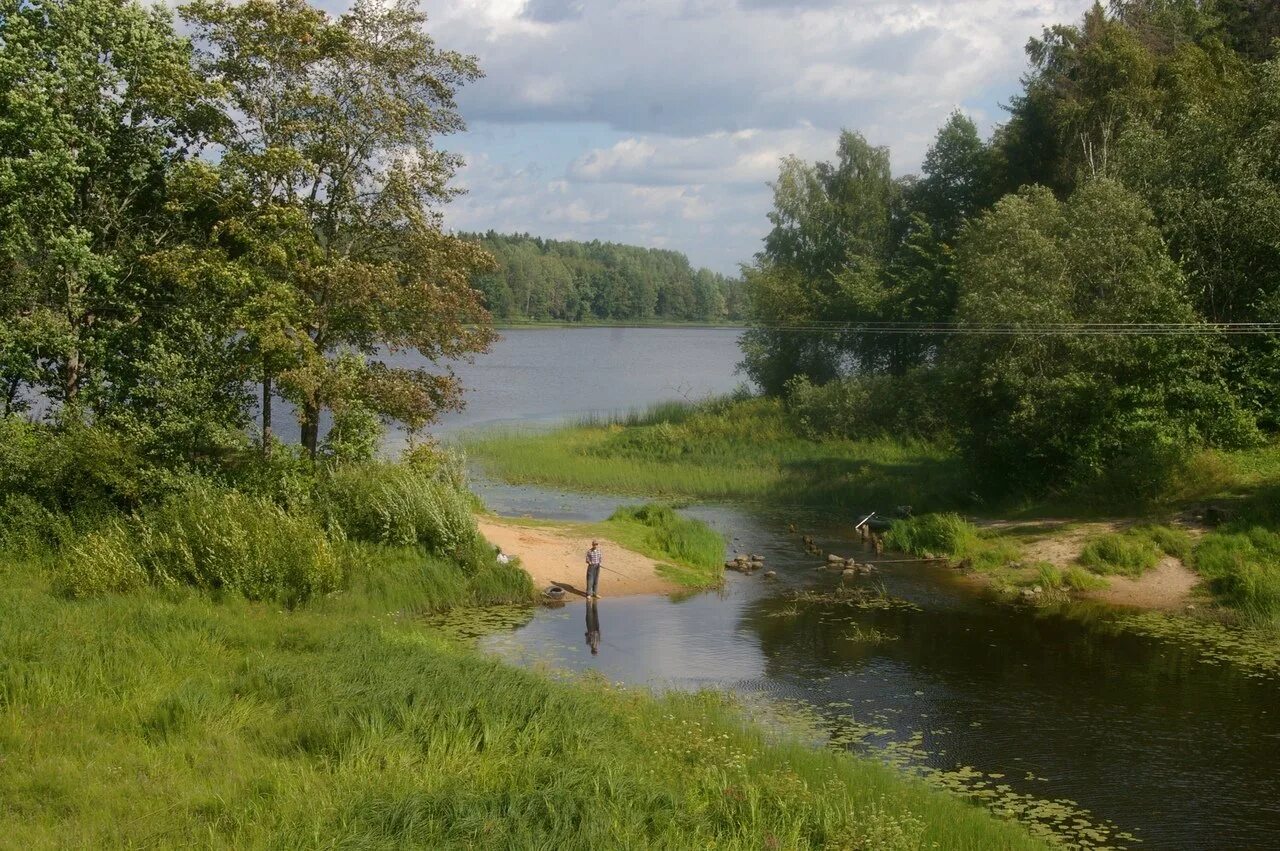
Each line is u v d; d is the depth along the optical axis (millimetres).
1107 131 46875
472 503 31297
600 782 10859
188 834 9516
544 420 65812
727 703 16656
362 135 27734
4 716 12414
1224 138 35500
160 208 29094
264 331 25406
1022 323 32844
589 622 22375
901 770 14281
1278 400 31859
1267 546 25266
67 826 9531
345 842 9078
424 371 29234
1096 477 31828
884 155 67188
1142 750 15211
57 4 27375
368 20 27781
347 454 27656
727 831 10414
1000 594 25375
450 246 28578
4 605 17594
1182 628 22312
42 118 25828
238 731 12336
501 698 13352
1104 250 33438
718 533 31703
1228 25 51125
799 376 56625
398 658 15508
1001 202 36125
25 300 26969
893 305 57562
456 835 9359
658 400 77188
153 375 26141
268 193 27156
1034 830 12492
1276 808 13234
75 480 24219
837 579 27031
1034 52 54188
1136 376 32500
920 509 35406
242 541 21562
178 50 28953
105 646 15375
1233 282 34500
